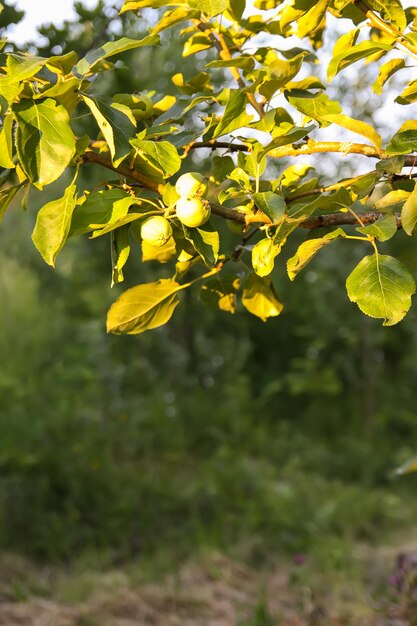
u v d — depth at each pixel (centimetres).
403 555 471
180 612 466
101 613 452
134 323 156
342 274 818
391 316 129
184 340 916
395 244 417
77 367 803
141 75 576
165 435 755
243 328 930
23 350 864
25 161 121
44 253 127
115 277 139
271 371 931
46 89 129
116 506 592
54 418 698
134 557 553
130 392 846
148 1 157
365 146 148
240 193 142
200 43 184
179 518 610
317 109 153
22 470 593
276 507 631
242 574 527
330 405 909
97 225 130
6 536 536
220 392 891
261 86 145
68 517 569
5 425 634
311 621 431
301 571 499
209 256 134
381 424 857
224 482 651
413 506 688
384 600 456
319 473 763
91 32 320
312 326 877
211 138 148
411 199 129
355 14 165
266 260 137
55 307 929
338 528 624
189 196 131
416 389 920
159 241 133
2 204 140
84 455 645
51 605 458
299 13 158
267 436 824
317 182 152
